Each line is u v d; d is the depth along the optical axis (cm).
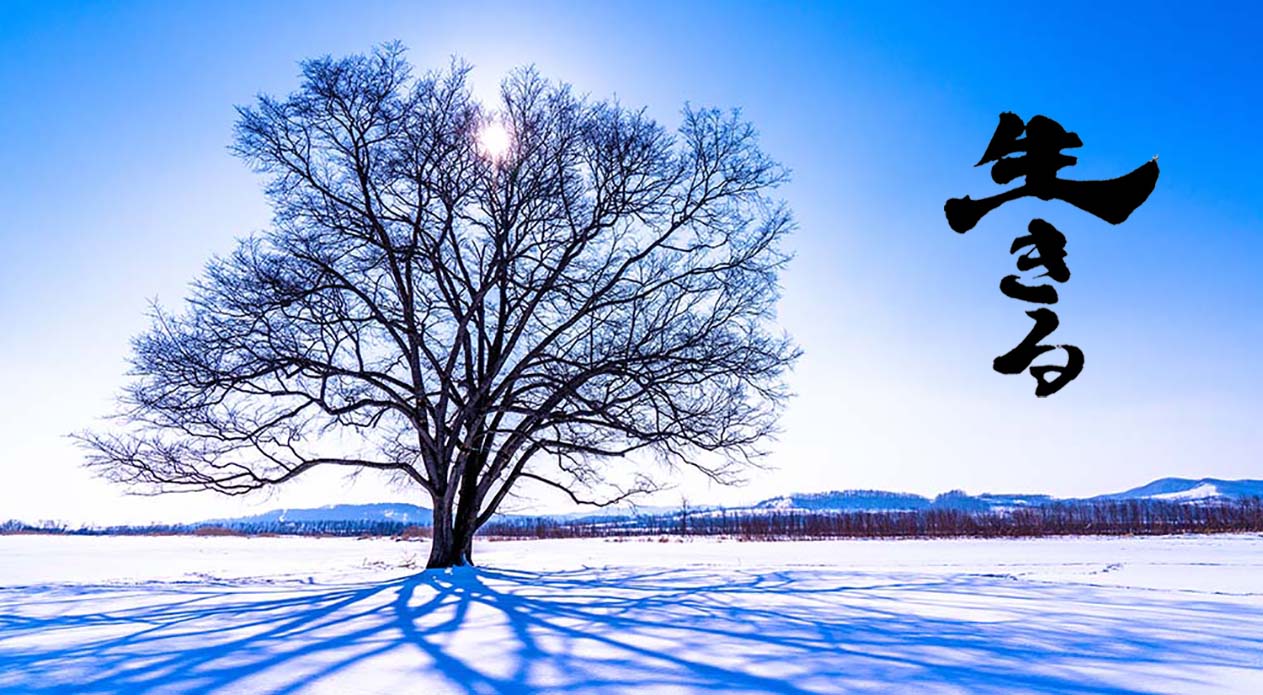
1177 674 769
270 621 1184
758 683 731
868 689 705
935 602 1430
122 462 2017
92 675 788
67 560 3139
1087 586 1767
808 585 1797
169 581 1998
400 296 2292
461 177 2381
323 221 2241
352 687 722
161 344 2034
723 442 2308
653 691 699
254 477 2147
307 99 2262
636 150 2384
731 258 2425
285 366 2080
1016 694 683
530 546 5166
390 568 2539
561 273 2403
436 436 2309
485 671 789
